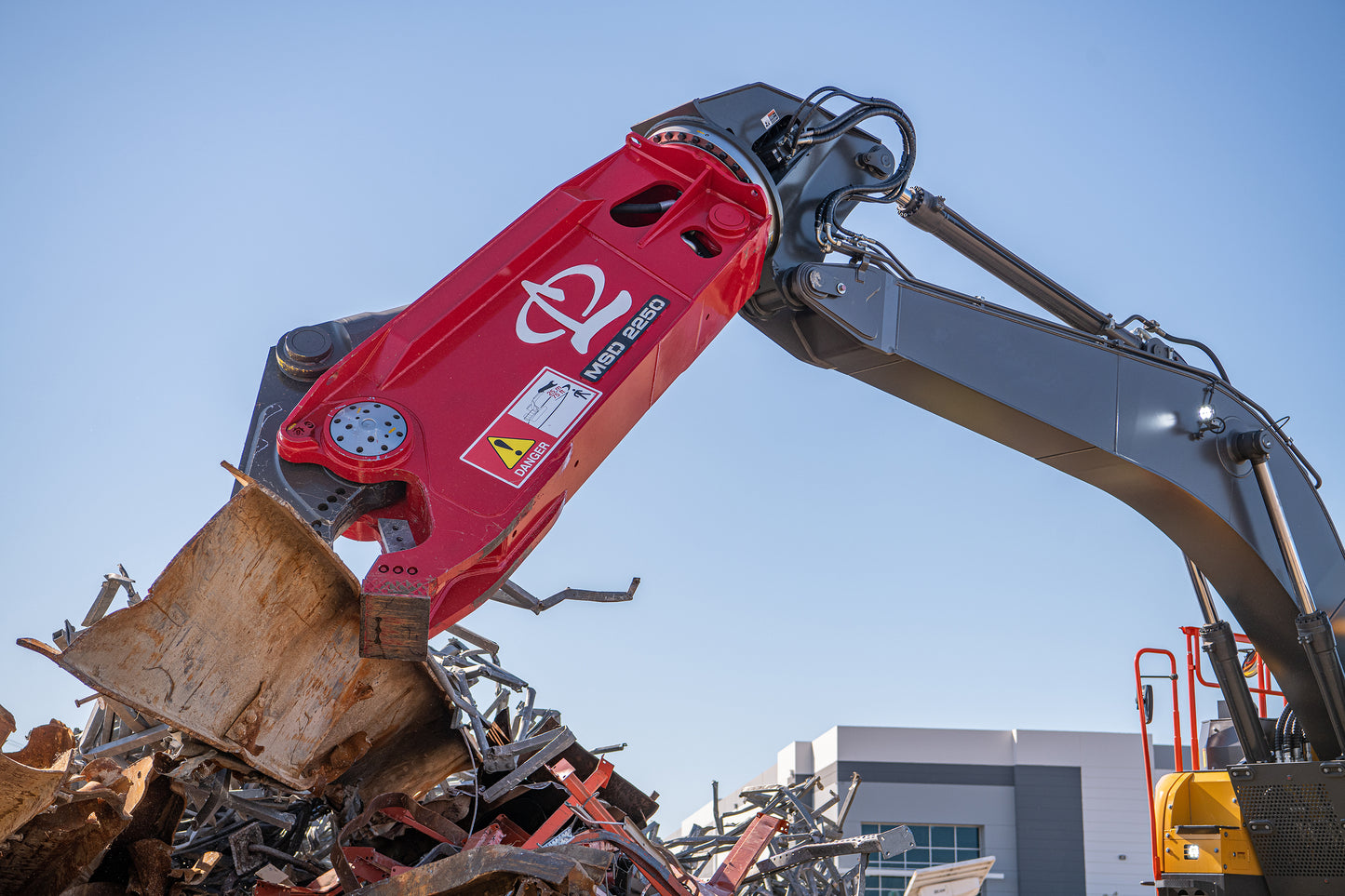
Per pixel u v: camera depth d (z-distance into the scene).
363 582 4.30
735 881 6.49
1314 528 8.21
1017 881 26.64
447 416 4.95
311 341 5.17
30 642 3.59
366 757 5.76
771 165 6.25
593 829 5.69
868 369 6.95
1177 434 7.76
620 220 5.88
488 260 5.31
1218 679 8.48
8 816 3.64
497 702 8.16
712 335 5.91
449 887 3.91
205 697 4.02
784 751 30.17
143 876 4.65
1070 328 7.36
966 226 7.33
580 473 5.29
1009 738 27.61
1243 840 8.27
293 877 5.86
